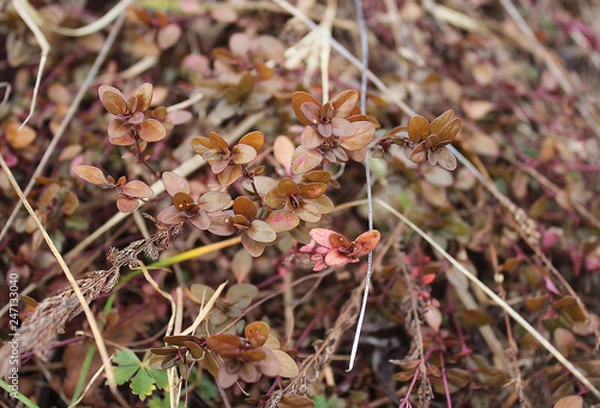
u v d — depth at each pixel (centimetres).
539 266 32
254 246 27
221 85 32
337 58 36
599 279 34
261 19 37
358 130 27
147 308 31
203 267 32
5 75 35
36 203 30
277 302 32
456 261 32
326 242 27
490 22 40
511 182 35
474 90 37
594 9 43
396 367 32
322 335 31
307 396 28
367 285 29
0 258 31
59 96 34
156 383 29
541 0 41
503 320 33
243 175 28
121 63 36
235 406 31
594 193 36
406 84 35
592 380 30
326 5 38
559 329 30
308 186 27
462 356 30
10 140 32
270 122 33
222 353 26
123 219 33
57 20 35
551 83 37
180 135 34
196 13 35
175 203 27
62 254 32
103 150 33
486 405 30
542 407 31
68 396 30
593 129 37
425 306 29
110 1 37
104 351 27
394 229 32
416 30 38
